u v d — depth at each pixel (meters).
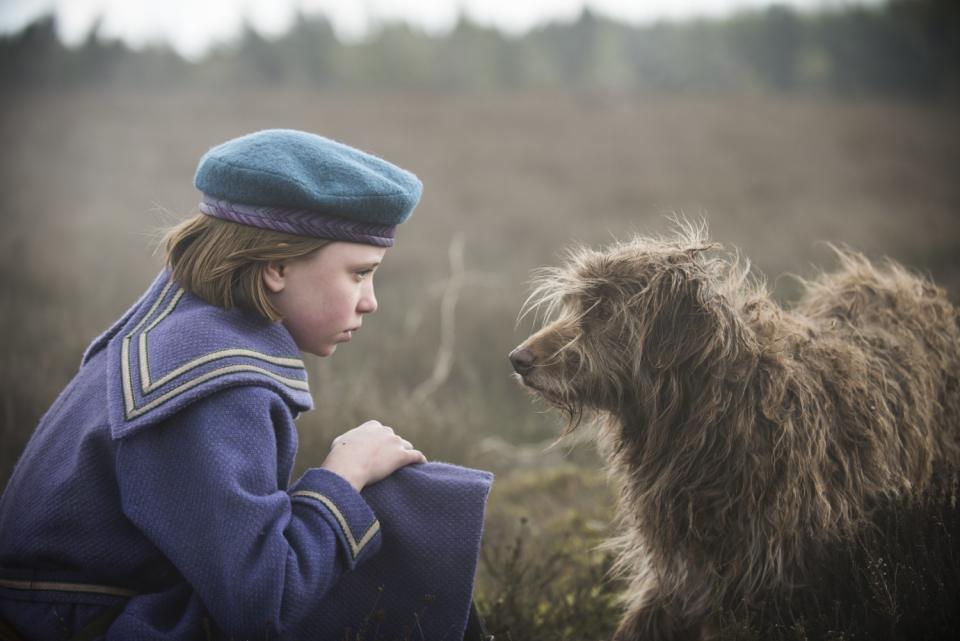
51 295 8.96
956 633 2.75
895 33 46.16
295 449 2.20
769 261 10.98
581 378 2.95
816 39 47.81
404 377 6.97
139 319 2.27
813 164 21.69
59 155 22.77
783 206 16.27
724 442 2.81
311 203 2.15
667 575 3.04
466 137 26.34
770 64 47.47
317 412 5.07
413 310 8.46
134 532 2.14
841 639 2.59
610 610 3.56
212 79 43.62
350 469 2.26
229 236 2.17
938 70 44.28
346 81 45.38
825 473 2.86
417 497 2.33
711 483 2.83
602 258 3.08
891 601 2.73
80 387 2.27
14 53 40.94
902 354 3.33
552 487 5.07
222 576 1.96
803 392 2.84
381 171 2.31
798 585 2.88
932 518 2.98
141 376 2.08
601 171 20.80
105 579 2.16
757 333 2.96
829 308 3.63
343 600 2.31
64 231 13.16
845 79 45.81
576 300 3.04
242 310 2.22
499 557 3.97
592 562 3.93
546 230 13.88
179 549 2.01
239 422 2.05
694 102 36.06
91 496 2.11
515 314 8.32
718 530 2.85
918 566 2.89
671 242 3.10
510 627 3.26
